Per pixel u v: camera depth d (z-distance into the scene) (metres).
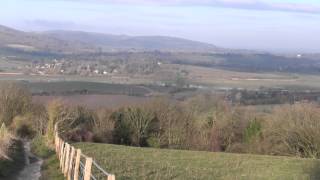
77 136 53.47
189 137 69.69
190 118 71.81
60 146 28.61
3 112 67.56
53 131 41.47
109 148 38.06
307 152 56.97
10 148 29.59
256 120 66.38
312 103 66.06
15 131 51.50
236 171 27.98
